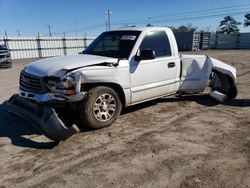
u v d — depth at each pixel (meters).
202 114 5.30
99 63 4.41
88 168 3.23
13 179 3.03
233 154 3.54
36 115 4.07
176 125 4.68
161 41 5.39
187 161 3.36
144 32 5.11
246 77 10.16
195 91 6.14
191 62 5.90
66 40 36.56
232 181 2.91
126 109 5.66
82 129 4.50
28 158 3.52
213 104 6.08
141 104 6.04
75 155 3.58
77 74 4.04
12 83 10.12
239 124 4.71
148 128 4.55
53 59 4.80
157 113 5.39
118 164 3.31
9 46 30.88
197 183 2.88
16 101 4.62
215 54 27.95
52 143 3.99
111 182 2.92
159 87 5.36
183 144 3.87
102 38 5.61
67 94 4.01
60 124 3.76
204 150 3.67
